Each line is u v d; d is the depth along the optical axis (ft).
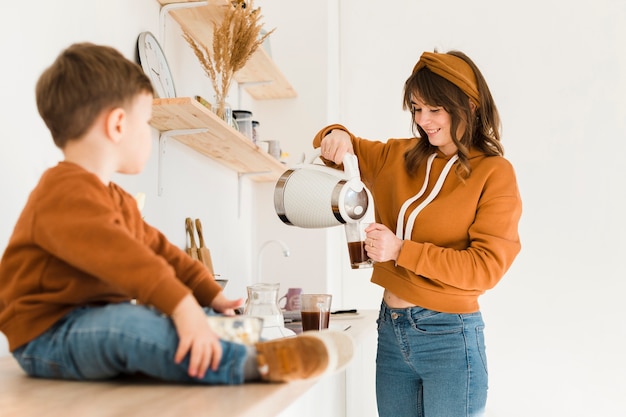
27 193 5.03
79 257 2.95
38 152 5.20
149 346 2.86
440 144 6.38
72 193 3.10
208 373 2.94
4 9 4.79
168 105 6.30
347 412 10.58
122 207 3.63
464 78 6.16
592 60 11.45
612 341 11.02
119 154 3.49
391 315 6.41
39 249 3.16
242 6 8.07
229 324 3.19
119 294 3.42
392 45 12.33
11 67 4.86
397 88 12.28
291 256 11.14
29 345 3.17
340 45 12.50
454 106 6.14
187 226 8.17
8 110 4.81
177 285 2.93
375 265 6.68
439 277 5.84
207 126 7.23
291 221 6.18
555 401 11.10
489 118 6.45
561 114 11.46
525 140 11.53
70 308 3.21
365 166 7.06
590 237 11.20
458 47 11.98
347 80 12.45
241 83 10.55
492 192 6.09
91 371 3.06
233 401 2.60
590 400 11.01
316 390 8.55
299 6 11.58
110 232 2.95
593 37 11.48
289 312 7.88
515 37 11.75
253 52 8.30
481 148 6.46
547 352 11.18
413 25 12.25
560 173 11.37
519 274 11.35
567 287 11.20
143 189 7.03
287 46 11.53
